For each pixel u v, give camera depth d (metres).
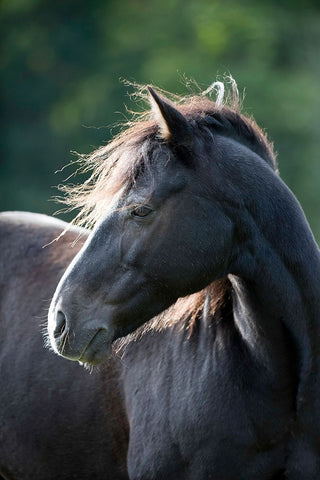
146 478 8.26
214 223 7.55
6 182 51.25
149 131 7.64
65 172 51.03
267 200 7.74
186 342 8.28
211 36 50.03
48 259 9.81
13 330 9.66
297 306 7.75
